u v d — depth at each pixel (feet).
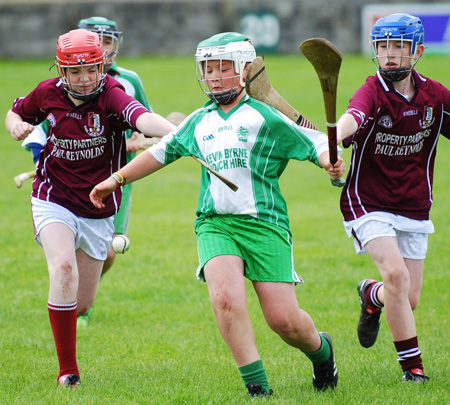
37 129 62.75
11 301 75.51
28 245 100.17
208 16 298.15
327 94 43.55
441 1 293.84
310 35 299.58
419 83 52.95
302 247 98.37
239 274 46.96
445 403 46.44
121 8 296.10
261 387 47.14
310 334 47.70
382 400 47.21
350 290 79.66
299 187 142.20
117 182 49.08
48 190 53.47
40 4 292.40
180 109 206.39
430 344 61.16
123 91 53.01
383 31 51.72
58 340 51.13
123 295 78.43
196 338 64.13
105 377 53.21
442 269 86.69
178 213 121.70
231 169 47.70
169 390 49.57
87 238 54.29
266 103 48.01
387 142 52.80
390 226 53.01
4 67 273.33
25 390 49.80
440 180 142.41
